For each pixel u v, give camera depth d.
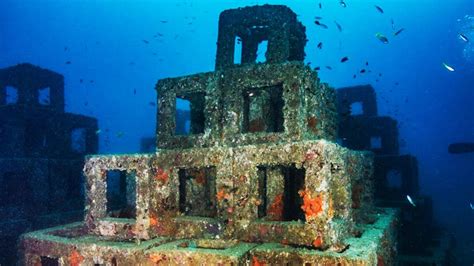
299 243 6.28
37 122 13.52
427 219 13.51
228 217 7.03
